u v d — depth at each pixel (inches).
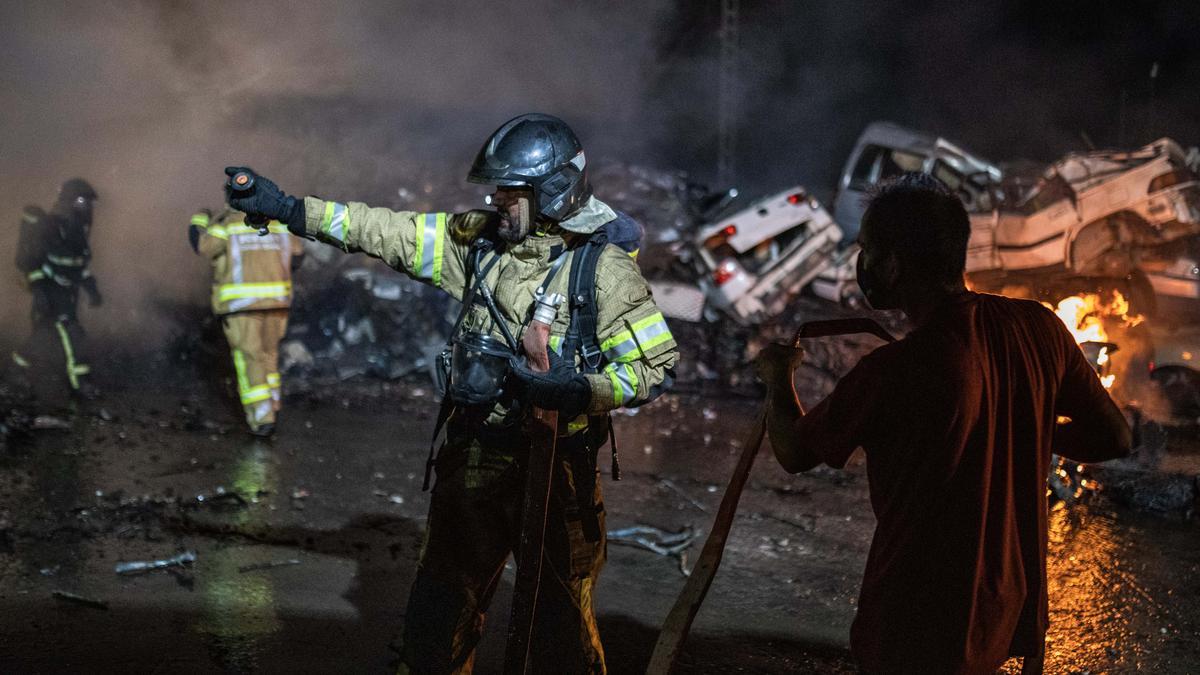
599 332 115.6
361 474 259.3
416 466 269.6
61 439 277.0
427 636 116.7
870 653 88.0
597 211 117.7
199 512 220.8
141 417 308.3
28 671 141.2
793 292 435.8
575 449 117.4
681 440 312.3
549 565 117.3
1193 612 185.0
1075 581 200.1
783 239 442.9
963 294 91.5
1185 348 338.6
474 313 119.7
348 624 165.8
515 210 114.8
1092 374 95.3
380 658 153.6
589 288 115.0
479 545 118.5
